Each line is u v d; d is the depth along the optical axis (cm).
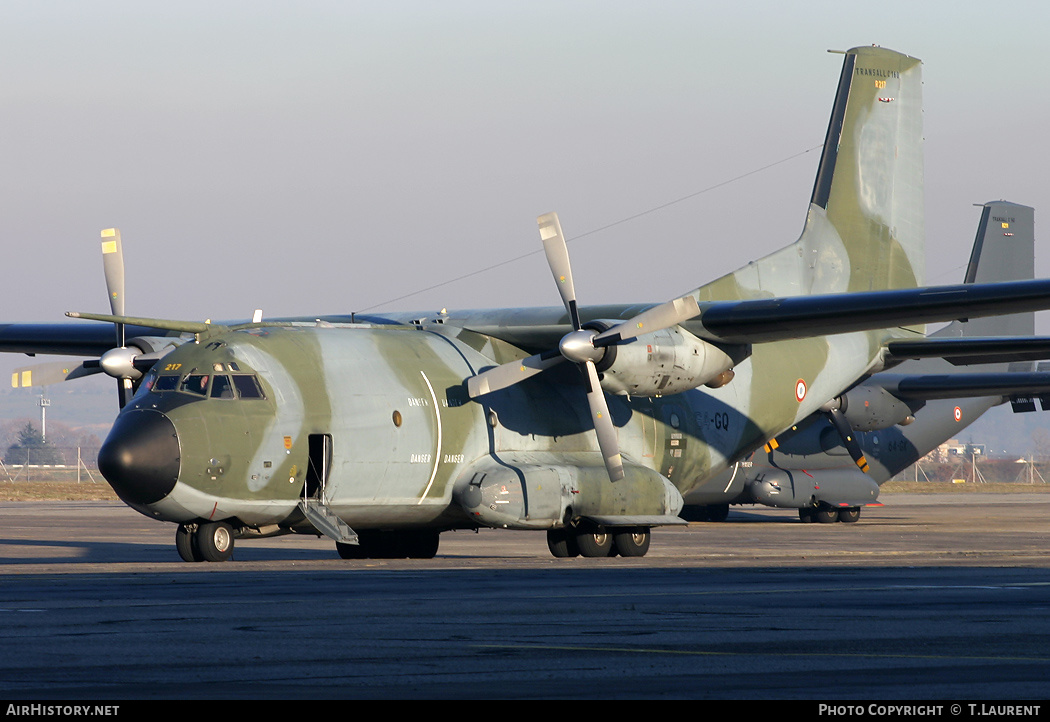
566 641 3481
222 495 6862
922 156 10369
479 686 2767
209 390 6925
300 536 10569
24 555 7700
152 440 6656
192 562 6988
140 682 2805
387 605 4412
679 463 8706
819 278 9650
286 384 7138
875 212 10062
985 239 14600
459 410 7731
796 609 4328
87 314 6888
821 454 13012
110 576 5772
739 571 6250
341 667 3016
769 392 9194
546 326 8044
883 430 13488
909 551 8150
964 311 7275
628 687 2759
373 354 7600
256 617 4025
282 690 2705
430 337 8044
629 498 8006
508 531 10944
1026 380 11881
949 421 14138
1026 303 7094
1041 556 7562
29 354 9438
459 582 5488
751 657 3191
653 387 7712
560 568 6462
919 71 10362
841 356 9569
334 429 7206
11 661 3100
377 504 7431
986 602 4597
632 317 7681
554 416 8162
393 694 2656
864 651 3309
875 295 7406
